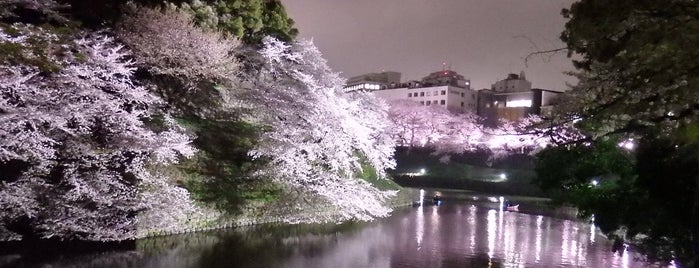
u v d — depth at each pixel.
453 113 64.62
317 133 19.62
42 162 12.82
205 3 23.42
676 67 7.17
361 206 21.16
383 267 13.41
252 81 22.88
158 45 18.52
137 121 14.61
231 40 22.28
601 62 8.07
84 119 13.28
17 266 11.26
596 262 14.91
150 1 21.09
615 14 7.09
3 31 12.00
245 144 19.95
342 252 15.03
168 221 15.09
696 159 9.58
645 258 12.01
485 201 36.22
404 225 21.47
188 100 20.69
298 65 22.89
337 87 23.44
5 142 11.77
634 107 8.60
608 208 11.23
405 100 62.69
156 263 12.27
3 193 12.22
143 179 14.18
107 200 13.39
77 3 19.66
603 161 12.02
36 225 13.12
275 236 16.86
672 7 6.71
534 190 41.47
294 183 19.25
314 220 20.23
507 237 19.55
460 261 14.56
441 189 45.81
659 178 10.21
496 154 53.91
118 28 18.64
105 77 14.62
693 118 8.21
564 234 20.95
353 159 21.80
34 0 15.19
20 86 12.08
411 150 57.50
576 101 11.97
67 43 13.82
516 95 75.25
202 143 18.86
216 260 13.02
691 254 9.14
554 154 12.82
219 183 17.84
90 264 11.81
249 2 25.55
